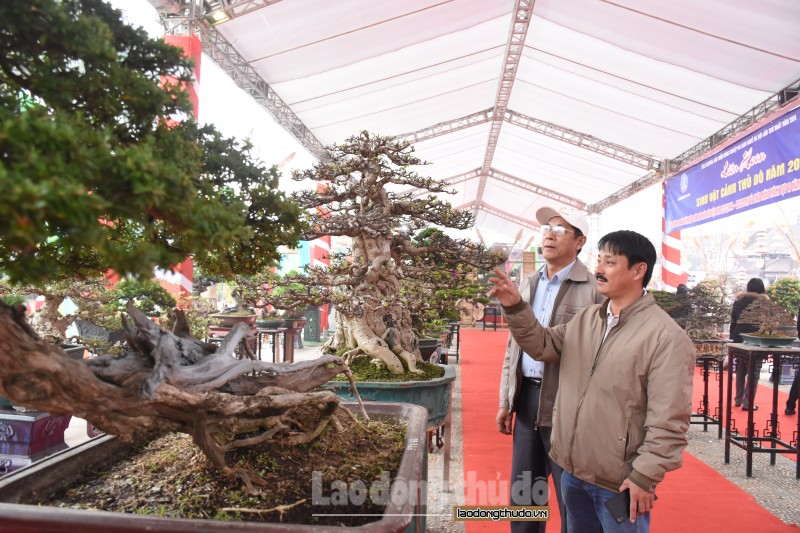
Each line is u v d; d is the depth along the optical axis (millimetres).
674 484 3932
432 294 3445
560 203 20938
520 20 8359
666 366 1864
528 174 18891
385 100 10602
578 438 2047
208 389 1411
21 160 728
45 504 1440
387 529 1182
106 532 1160
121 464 1735
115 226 1403
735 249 24672
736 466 4402
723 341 5504
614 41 7988
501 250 3582
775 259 23031
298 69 8492
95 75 1029
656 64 8227
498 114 13086
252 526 1154
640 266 2027
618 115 10883
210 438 1470
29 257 972
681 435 1818
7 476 1452
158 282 4473
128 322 1453
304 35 7438
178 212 931
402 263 3727
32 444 3592
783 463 4480
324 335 12180
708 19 6605
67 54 1024
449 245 3650
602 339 2107
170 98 1145
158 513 1403
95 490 1535
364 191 3498
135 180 847
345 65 8648
